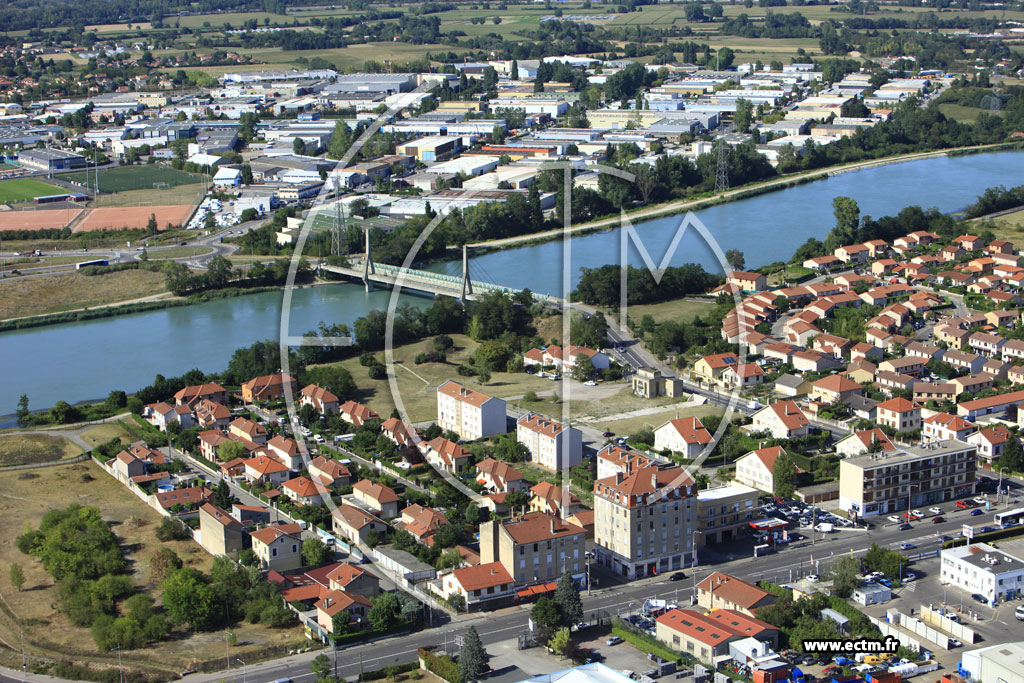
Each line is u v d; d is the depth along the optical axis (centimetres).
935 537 19375
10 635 17025
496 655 15825
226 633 16912
